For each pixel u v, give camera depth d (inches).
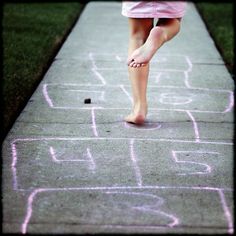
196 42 191.5
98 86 140.6
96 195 86.0
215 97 134.9
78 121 117.0
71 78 146.9
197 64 163.3
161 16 109.1
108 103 128.3
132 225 77.6
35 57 164.6
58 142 106.1
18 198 84.7
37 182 90.0
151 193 87.0
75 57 167.8
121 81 145.3
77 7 251.6
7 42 179.8
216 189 89.0
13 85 138.0
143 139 108.4
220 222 79.0
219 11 248.2
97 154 101.1
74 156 100.2
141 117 114.0
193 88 140.9
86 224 77.8
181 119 119.6
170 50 178.9
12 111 120.5
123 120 117.7
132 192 87.2
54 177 91.8
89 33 200.4
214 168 96.9
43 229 76.3
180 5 109.3
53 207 82.3
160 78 148.3
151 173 94.0
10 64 155.9
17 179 90.8
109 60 165.5
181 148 104.8
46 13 231.5
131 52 113.8
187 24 220.8
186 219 79.6
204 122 118.3
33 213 80.5
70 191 87.2
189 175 93.7
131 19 112.7
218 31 206.2
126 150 103.1
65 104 127.3
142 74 112.3
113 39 192.1
